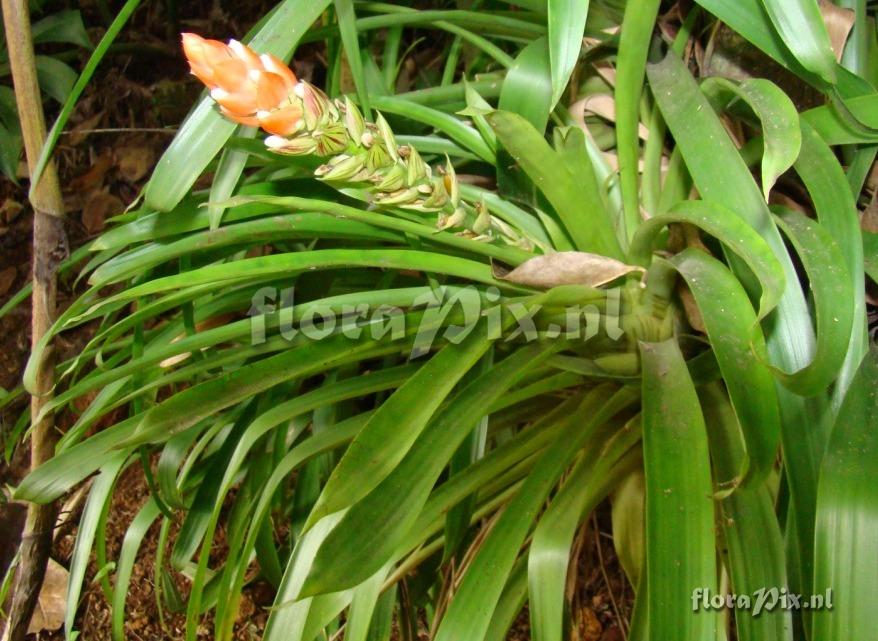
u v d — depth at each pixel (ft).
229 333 2.22
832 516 1.83
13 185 4.83
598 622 3.37
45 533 2.73
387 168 1.93
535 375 2.56
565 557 2.10
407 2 3.17
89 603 3.72
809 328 2.00
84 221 4.69
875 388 1.90
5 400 2.77
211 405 2.16
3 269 4.62
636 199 2.38
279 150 1.82
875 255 2.14
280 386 2.75
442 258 2.18
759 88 2.02
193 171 2.08
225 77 1.75
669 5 2.77
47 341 2.21
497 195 2.49
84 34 4.41
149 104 4.96
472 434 2.56
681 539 1.89
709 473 1.94
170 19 5.06
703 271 2.09
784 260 2.01
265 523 2.78
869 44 2.46
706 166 2.09
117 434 2.44
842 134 2.17
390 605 2.68
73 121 5.01
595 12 2.64
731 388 1.94
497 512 2.89
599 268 2.11
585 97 2.66
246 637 3.51
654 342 2.27
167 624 3.61
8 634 2.76
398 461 1.93
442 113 2.47
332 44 2.87
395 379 2.38
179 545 2.66
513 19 2.78
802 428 1.98
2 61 4.63
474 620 2.06
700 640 1.84
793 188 2.50
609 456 2.36
